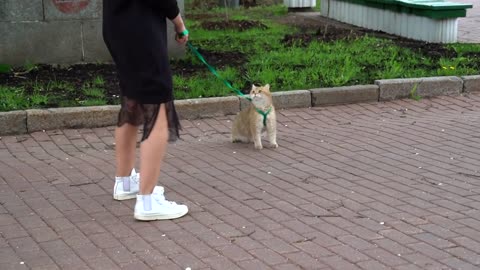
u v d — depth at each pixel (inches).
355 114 300.0
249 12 550.0
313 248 193.5
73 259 190.5
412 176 234.1
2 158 252.5
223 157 253.9
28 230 203.6
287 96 304.5
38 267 187.5
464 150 255.8
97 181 233.8
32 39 334.6
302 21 501.0
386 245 194.4
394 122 289.0
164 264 188.1
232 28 448.8
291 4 555.8
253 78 322.7
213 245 195.5
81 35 341.1
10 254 192.7
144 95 201.2
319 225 204.1
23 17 331.3
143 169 205.5
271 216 209.3
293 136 274.4
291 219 207.5
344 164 245.1
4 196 222.8
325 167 242.8
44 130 278.1
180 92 303.6
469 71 335.3
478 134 272.1
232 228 203.5
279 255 190.7
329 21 504.1
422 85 320.2
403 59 357.7
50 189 227.8
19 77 321.4
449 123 285.6
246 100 299.3
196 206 216.2
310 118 295.3
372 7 459.2
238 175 237.6
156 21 201.0
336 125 286.8
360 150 257.6
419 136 270.8
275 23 485.1
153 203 207.6
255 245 195.2
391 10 439.2
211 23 460.8
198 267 186.4
